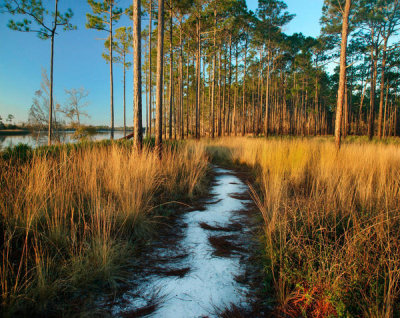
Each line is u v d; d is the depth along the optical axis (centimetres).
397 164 575
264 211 335
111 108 1781
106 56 2295
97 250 223
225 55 2455
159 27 743
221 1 1694
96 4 1647
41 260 206
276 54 2658
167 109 3203
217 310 178
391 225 244
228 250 272
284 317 171
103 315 167
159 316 170
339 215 302
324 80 3528
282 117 3759
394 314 153
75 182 361
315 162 652
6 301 159
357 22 1905
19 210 252
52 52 1435
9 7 1271
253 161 860
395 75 2641
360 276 181
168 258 254
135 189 372
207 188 575
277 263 219
